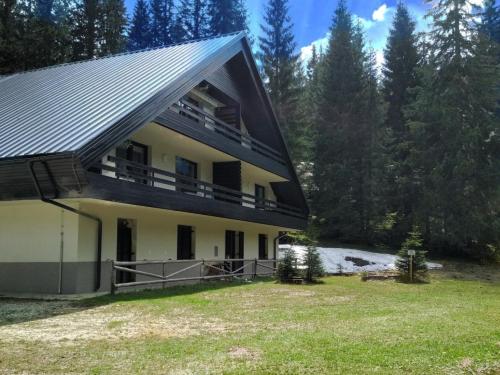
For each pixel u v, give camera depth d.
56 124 12.88
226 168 21.31
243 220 20.55
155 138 17.25
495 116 33.34
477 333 7.57
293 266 18.03
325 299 12.80
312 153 35.97
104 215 14.44
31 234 13.74
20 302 11.34
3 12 29.14
